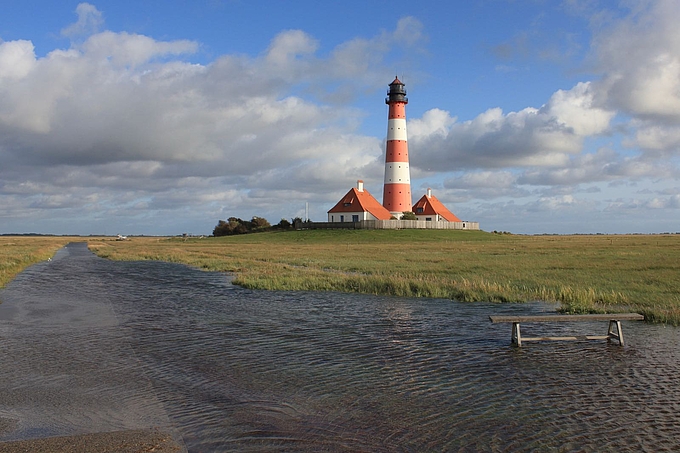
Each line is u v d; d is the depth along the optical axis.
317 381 10.81
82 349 13.55
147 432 8.05
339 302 22.23
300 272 34.16
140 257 56.97
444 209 121.56
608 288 24.14
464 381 10.87
